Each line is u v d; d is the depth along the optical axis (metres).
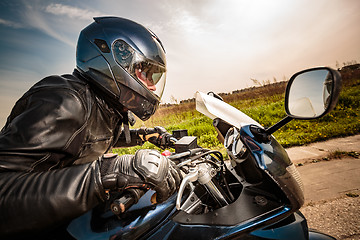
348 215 2.23
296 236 0.92
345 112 6.82
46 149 0.84
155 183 0.80
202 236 0.89
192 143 1.41
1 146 0.76
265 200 1.00
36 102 0.90
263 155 1.00
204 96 1.40
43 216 0.67
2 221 0.65
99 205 1.05
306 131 5.67
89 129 1.15
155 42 1.42
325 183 2.95
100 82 1.23
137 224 0.96
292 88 1.07
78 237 0.94
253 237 0.91
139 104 1.33
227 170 1.42
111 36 1.25
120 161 0.83
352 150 4.02
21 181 0.70
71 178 0.73
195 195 1.15
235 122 1.24
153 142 1.89
